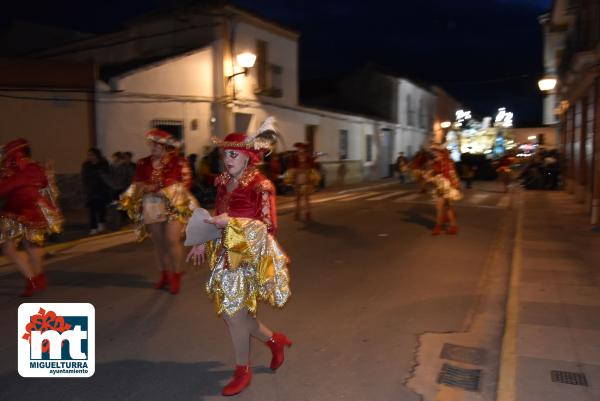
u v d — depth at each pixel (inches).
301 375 182.7
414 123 1583.4
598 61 489.4
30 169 258.1
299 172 534.6
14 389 171.5
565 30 912.9
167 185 258.5
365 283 301.1
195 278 304.8
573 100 735.1
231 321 163.5
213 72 751.1
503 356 192.1
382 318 242.7
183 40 783.1
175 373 183.2
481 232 473.7
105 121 611.8
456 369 189.8
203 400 164.7
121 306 254.5
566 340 207.5
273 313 247.8
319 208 652.7
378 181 1224.2
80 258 362.3
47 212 264.7
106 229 466.9
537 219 533.0
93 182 449.7
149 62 691.4
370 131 1268.5
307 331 225.1
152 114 663.8
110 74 660.7
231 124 769.6
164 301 262.7
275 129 162.9
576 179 725.9
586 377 175.3
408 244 416.2
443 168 450.0
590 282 292.0
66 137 589.6
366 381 179.0
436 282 305.0
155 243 277.6
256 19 812.0
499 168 866.8
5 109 555.5
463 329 230.1
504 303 268.1
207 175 631.2
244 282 160.9
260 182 161.2
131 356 197.0
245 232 157.1
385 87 1409.9
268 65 857.5
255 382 176.9
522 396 162.4
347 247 403.5
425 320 241.0
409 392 171.6
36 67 565.3
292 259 361.1
